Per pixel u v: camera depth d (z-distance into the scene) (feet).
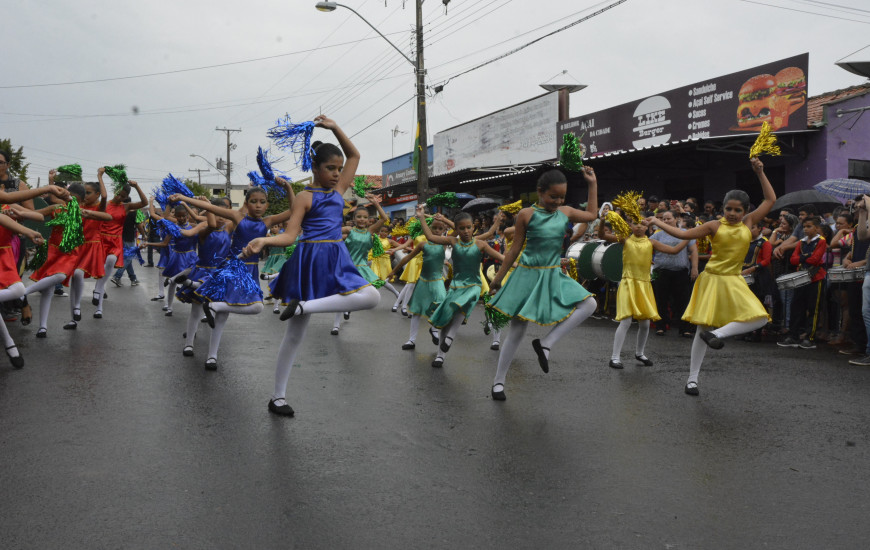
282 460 12.40
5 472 11.46
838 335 27.50
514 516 10.16
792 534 9.74
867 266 22.50
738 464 12.68
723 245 18.51
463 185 68.39
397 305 36.81
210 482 11.23
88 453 12.49
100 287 31.17
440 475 11.82
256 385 18.47
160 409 15.67
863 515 10.44
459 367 21.90
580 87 58.44
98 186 27.99
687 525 9.97
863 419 15.90
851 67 37.83
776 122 39.17
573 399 17.61
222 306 19.66
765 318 18.16
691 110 43.93
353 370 20.98
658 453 13.25
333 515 10.03
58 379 18.38
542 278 17.24
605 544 9.30
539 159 59.52
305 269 15.12
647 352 25.49
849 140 40.09
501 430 14.64
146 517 9.80
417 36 59.47
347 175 15.76
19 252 27.66
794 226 30.63
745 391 18.75
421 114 59.72
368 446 13.35
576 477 11.85
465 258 22.65
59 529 9.36
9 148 89.35
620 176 54.49
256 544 9.05
